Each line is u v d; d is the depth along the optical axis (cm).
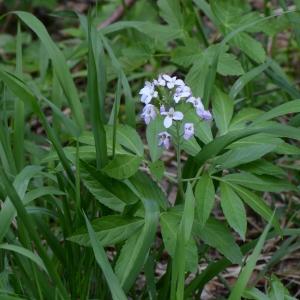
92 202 62
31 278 54
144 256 50
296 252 74
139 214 54
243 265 57
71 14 79
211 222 54
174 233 52
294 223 75
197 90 68
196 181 59
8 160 59
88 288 58
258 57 71
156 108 54
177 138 55
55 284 54
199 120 59
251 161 56
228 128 59
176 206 55
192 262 51
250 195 54
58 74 61
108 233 52
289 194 79
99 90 65
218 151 54
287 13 73
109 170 53
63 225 57
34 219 56
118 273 51
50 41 62
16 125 63
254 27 73
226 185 54
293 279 71
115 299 48
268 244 75
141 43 78
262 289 70
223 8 74
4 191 54
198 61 70
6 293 51
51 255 67
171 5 76
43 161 58
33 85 64
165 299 57
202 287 59
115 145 57
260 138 57
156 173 54
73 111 62
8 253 60
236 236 78
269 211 53
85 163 54
